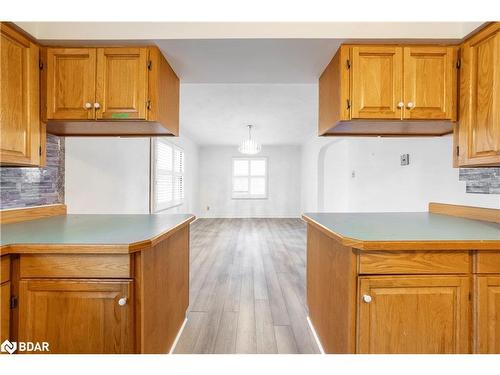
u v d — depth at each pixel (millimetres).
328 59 1891
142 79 1707
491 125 1515
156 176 4641
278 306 2547
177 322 1999
